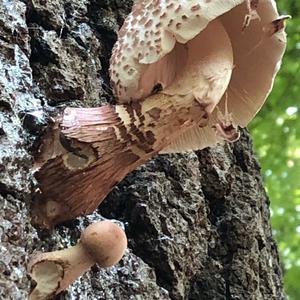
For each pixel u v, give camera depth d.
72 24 0.27
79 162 0.19
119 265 0.24
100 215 0.25
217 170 0.30
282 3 0.80
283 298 0.35
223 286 0.29
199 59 0.20
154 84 0.20
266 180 0.85
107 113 0.20
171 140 0.20
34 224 0.19
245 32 0.21
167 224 0.26
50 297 0.18
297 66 0.81
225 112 0.21
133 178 0.27
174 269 0.26
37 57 0.25
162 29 0.19
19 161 0.18
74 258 0.18
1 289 0.17
